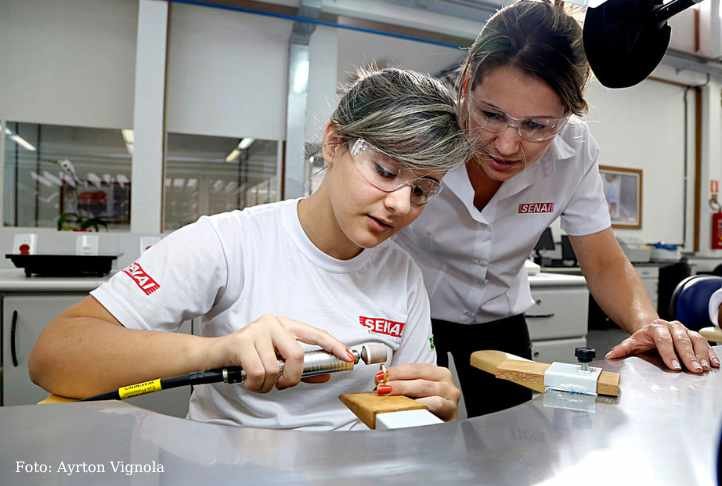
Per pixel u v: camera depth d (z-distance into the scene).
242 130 3.01
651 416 0.42
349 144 0.66
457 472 0.31
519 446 0.35
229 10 2.92
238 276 0.79
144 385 0.54
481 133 0.81
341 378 0.76
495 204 1.11
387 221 0.67
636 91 4.79
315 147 0.83
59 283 1.69
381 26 3.21
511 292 1.33
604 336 3.95
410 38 3.30
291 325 0.60
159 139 2.54
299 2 2.91
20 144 2.64
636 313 1.04
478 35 0.84
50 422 0.38
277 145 3.10
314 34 3.10
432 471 0.31
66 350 0.61
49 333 0.64
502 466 0.32
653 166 4.93
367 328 0.81
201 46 2.91
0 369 1.67
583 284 2.43
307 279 0.81
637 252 4.27
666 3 0.51
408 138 0.62
